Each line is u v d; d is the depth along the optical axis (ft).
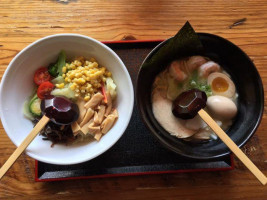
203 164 1.26
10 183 1.24
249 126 1.13
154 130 1.12
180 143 1.17
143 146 1.25
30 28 1.34
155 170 1.24
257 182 1.28
